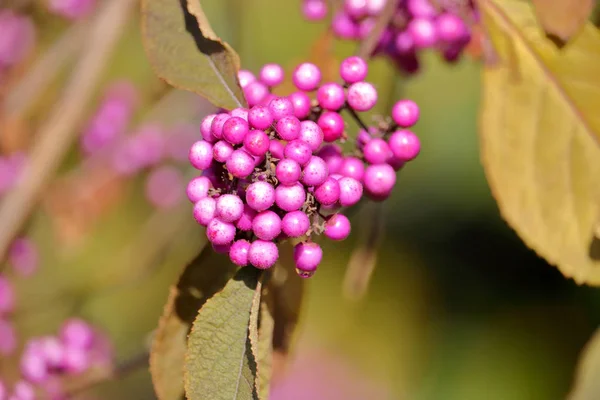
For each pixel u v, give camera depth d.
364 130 0.24
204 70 0.24
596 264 0.25
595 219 0.25
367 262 0.28
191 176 0.42
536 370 0.73
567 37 0.25
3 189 0.36
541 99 0.26
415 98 0.72
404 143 0.24
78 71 0.33
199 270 0.24
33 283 0.49
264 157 0.23
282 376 0.25
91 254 0.53
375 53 0.29
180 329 0.24
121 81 0.42
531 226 0.26
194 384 0.23
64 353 0.31
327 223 0.24
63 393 0.31
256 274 0.23
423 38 0.28
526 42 0.26
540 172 0.26
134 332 0.60
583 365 0.26
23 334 0.37
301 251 0.23
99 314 0.60
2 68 0.39
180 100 0.43
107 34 0.33
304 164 0.23
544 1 0.25
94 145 0.42
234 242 0.23
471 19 0.27
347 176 0.24
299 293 0.25
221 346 0.23
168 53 0.24
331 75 0.28
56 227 0.41
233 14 0.35
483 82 0.26
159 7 0.24
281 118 0.23
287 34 0.68
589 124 0.26
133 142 0.42
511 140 0.26
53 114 0.33
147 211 0.54
